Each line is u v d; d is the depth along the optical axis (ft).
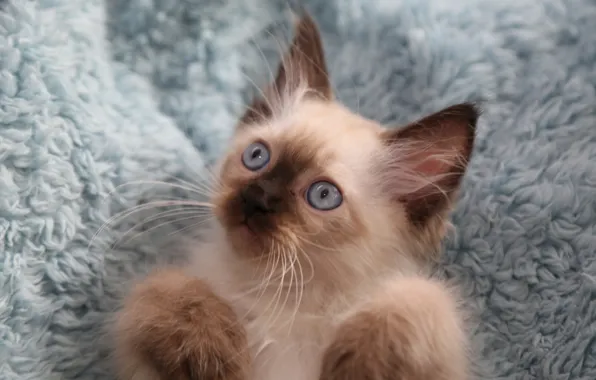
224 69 1.30
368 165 0.99
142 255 1.09
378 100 1.30
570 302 1.13
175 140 1.17
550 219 1.16
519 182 1.18
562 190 1.15
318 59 1.11
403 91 1.29
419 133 0.99
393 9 1.31
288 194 0.93
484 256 1.18
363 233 0.95
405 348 0.85
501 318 1.17
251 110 1.09
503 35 1.25
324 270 0.94
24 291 0.98
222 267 0.99
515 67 1.24
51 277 1.01
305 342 0.95
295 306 0.96
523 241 1.17
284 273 0.91
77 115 1.06
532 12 1.24
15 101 1.02
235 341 0.91
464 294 1.18
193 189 1.07
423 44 1.28
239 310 0.97
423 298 0.90
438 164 0.99
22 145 1.00
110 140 1.09
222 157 1.09
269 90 1.11
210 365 0.88
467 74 1.25
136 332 0.90
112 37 1.25
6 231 0.98
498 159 1.20
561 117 1.19
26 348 0.97
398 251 0.99
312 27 1.13
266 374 0.95
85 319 1.03
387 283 0.95
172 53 1.29
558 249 1.15
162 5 1.28
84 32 1.13
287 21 1.35
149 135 1.14
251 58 1.33
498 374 1.15
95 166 1.06
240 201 0.93
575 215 1.14
